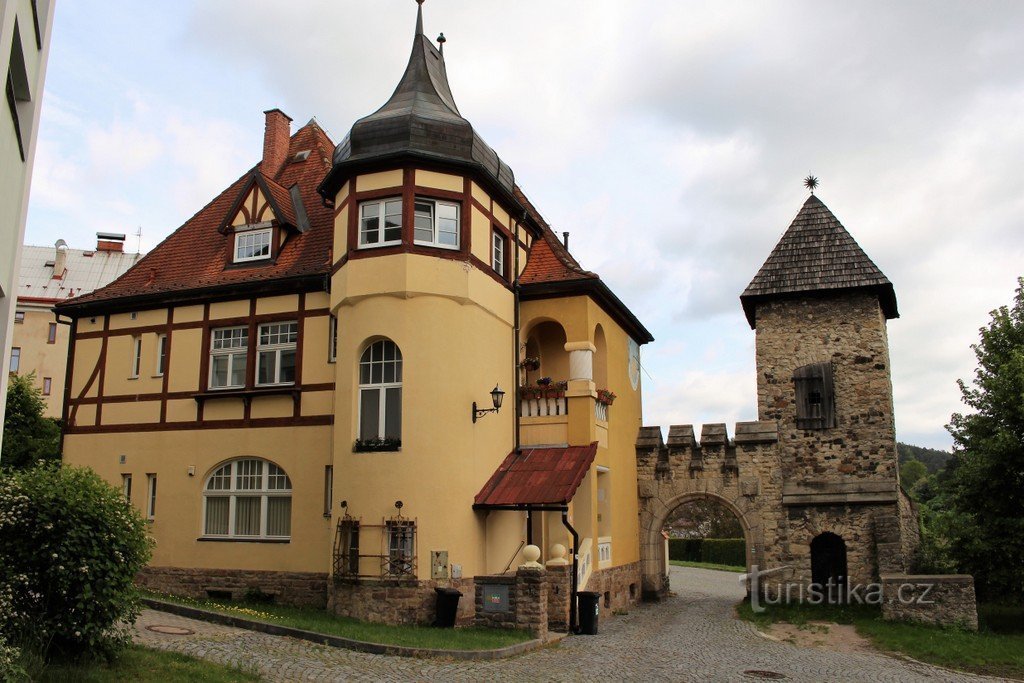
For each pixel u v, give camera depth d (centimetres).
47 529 905
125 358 2073
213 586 1867
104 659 936
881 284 2316
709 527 5050
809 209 2527
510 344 1923
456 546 1605
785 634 1797
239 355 1967
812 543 2339
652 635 1700
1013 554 1864
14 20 702
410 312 1645
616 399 2211
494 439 1798
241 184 2330
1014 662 1470
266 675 1013
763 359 2409
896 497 2206
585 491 1908
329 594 1642
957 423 2075
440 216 1709
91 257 5391
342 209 1762
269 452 1877
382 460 1608
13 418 2911
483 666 1216
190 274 2092
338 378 1709
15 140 810
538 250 2089
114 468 2019
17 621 876
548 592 1656
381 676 1081
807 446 2322
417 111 1709
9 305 841
